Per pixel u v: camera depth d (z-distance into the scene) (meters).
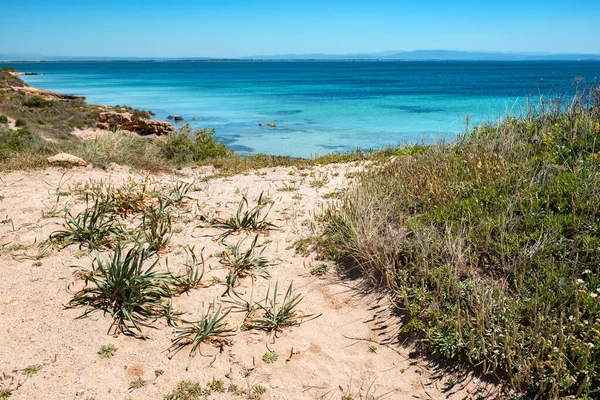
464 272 4.02
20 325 3.57
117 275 3.87
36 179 7.56
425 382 3.19
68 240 5.00
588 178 4.65
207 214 5.95
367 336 3.68
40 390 2.94
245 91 72.56
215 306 4.00
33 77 132.25
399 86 80.19
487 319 3.39
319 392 3.10
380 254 4.40
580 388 2.79
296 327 3.79
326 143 25.72
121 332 3.60
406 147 9.76
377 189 5.86
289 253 4.96
